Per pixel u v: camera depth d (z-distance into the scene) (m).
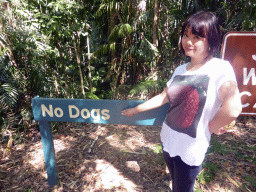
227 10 3.02
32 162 2.38
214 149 2.35
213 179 1.91
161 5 3.35
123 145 2.58
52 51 3.15
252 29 3.06
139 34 3.57
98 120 1.56
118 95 3.67
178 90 1.02
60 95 3.51
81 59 4.58
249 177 1.91
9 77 2.94
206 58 0.98
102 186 1.90
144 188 1.85
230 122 0.89
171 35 3.59
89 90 4.09
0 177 2.15
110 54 4.31
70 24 2.98
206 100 0.94
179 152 1.06
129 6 3.31
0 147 2.71
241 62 1.11
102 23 4.18
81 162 2.28
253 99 1.14
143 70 3.92
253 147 2.36
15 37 2.54
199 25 0.86
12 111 3.15
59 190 1.90
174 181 1.17
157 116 1.48
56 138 2.88
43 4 2.80
